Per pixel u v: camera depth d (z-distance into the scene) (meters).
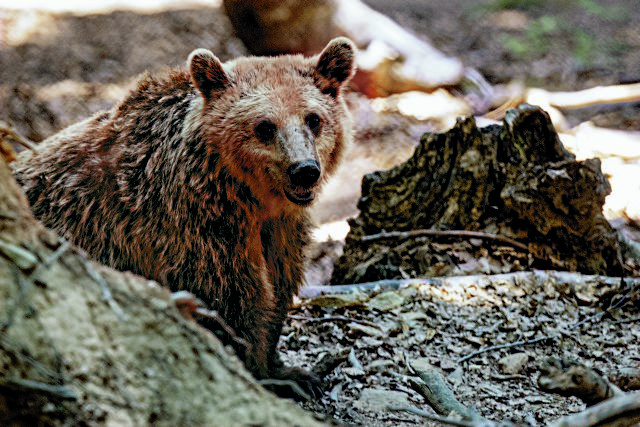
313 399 8.86
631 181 17.44
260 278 9.17
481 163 12.91
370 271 12.91
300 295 12.08
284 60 9.74
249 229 9.09
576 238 12.52
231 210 8.98
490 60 28.59
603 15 33.06
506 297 11.63
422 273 12.70
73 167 9.45
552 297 11.59
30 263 4.75
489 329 10.75
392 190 13.58
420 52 25.17
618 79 26.48
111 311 4.91
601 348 10.23
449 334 10.71
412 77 24.48
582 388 5.64
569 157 13.16
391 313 11.30
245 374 5.18
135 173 9.12
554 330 10.70
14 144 19.20
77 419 4.56
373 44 24.91
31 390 4.48
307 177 8.71
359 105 23.73
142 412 4.69
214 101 9.05
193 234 8.86
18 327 4.57
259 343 9.10
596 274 12.47
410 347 10.37
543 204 12.54
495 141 13.06
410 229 13.44
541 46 29.59
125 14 29.02
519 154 12.98
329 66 9.70
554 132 13.05
